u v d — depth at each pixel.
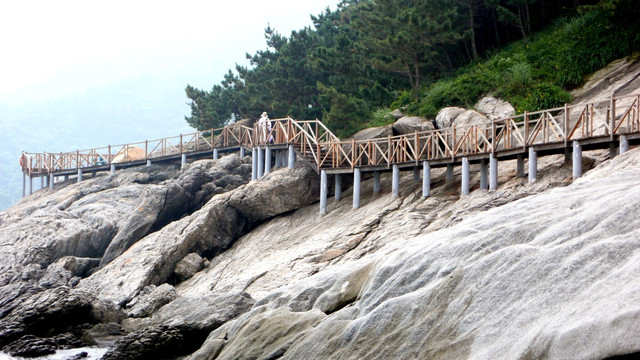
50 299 23.80
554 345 8.95
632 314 8.29
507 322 10.23
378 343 11.77
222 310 20.55
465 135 24.89
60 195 41.44
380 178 29.70
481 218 15.09
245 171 36.50
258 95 45.25
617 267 9.74
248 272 25.66
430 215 24.05
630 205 11.06
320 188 30.28
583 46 31.56
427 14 37.62
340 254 24.30
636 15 30.16
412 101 36.03
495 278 11.15
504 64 33.62
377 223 25.19
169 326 20.08
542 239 11.73
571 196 14.16
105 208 36.44
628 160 18.39
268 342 14.12
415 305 11.90
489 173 24.30
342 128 34.69
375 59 37.53
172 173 40.62
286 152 33.25
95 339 22.88
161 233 30.77
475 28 41.59
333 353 12.27
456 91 32.69
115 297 27.66
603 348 8.36
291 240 27.86
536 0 37.91
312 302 16.08
